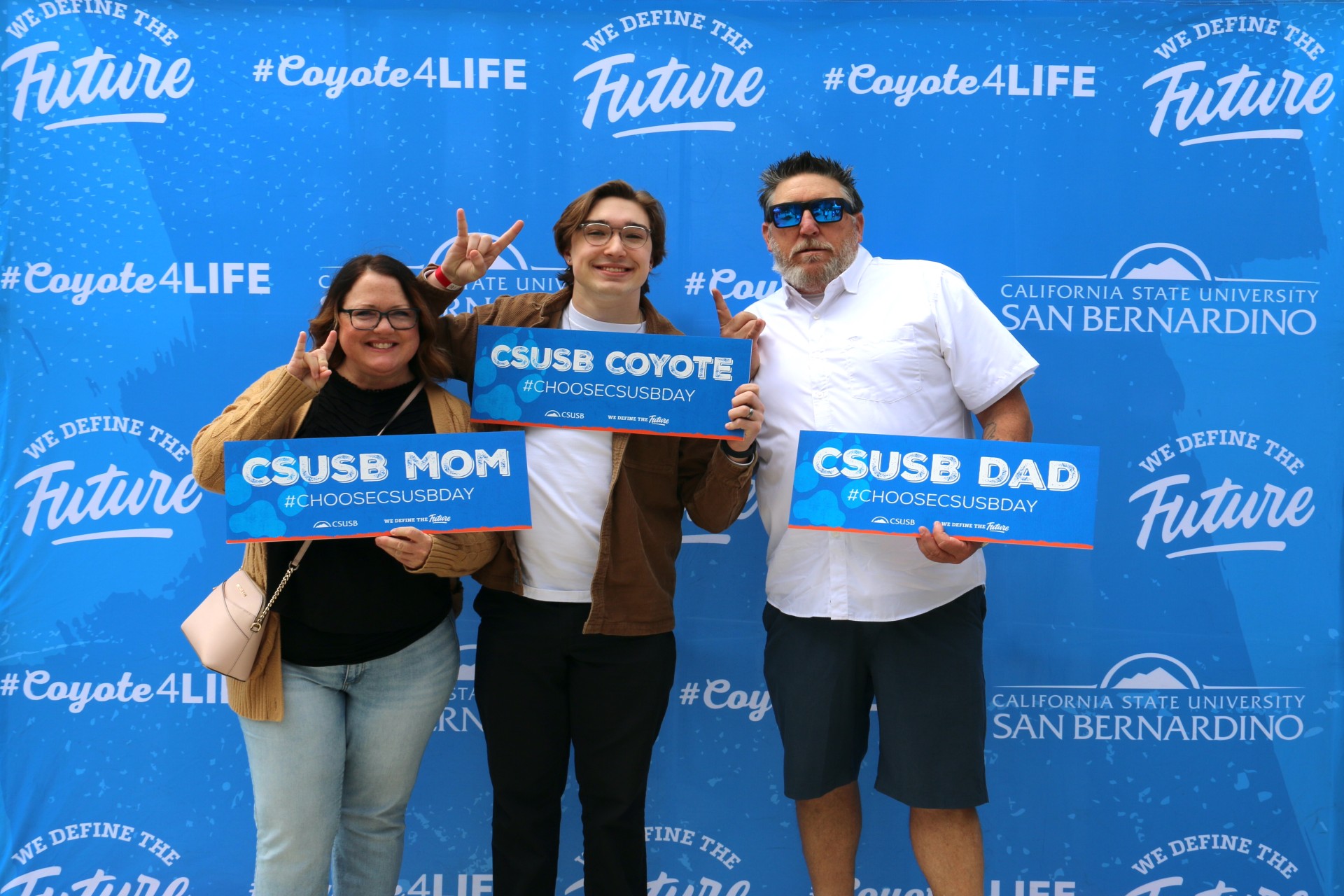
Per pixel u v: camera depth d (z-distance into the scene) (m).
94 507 2.21
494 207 2.24
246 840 2.24
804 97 2.24
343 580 1.73
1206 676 2.25
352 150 2.23
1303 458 2.24
